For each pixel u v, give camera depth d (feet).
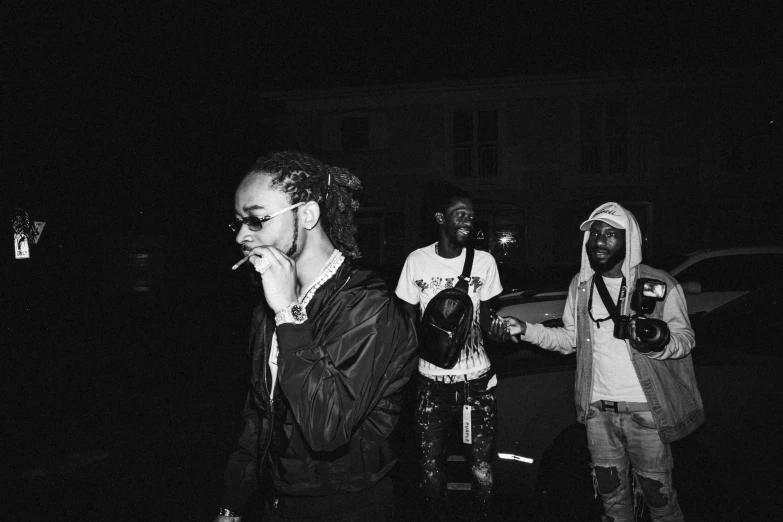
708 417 9.65
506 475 10.69
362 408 4.48
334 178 5.25
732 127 52.90
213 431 18.98
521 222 56.65
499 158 56.18
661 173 53.78
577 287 9.63
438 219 10.66
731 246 20.75
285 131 59.41
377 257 58.08
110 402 22.67
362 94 57.57
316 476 4.80
